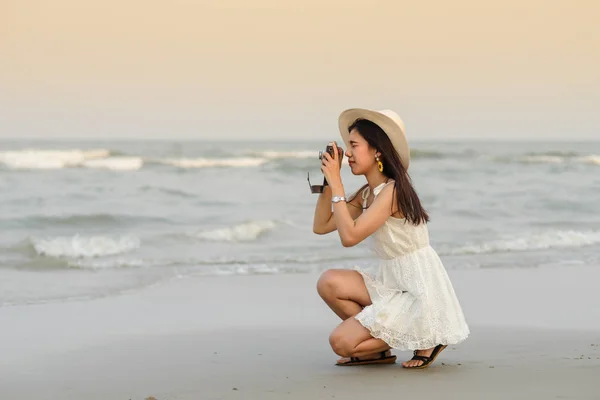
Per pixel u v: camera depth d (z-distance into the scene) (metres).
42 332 5.55
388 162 3.98
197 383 3.98
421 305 3.96
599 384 3.84
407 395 3.60
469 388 3.73
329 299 4.19
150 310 6.54
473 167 28.28
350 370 4.15
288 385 3.86
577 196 19.27
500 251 10.89
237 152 36.69
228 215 15.42
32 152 24.94
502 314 6.41
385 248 4.05
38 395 3.82
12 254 9.95
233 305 6.82
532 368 4.21
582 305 6.92
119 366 4.43
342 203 3.97
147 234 12.24
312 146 52.34
